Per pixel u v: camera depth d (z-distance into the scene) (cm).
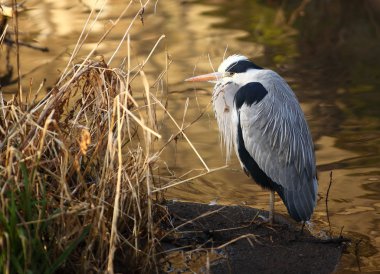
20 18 2073
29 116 838
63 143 824
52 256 798
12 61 1753
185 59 1803
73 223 810
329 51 1912
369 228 1055
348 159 1310
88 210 796
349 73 1755
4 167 824
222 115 1094
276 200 1158
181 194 1160
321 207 1135
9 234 749
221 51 1878
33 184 809
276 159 1011
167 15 2167
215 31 2047
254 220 1032
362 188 1200
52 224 810
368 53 1895
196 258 911
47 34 1953
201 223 1007
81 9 2172
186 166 1270
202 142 1366
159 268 885
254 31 2058
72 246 777
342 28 2095
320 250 965
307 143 1023
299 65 1805
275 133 1006
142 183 930
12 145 843
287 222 1058
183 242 945
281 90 1030
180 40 1953
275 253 945
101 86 922
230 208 1073
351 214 1106
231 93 1075
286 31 2072
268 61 1834
